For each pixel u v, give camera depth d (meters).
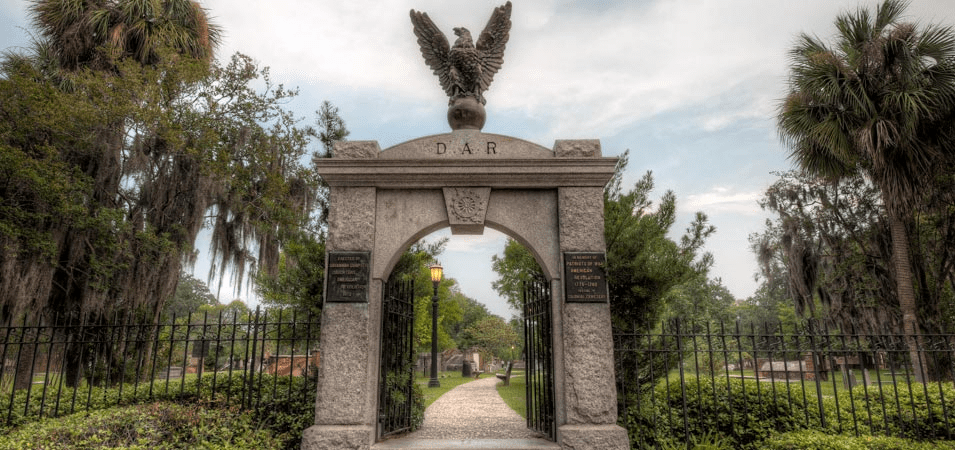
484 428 7.48
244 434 5.83
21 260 8.19
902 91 9.89
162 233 9.52
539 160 5.89
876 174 10.97
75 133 9.38
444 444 5.55
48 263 8.41
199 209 10.02
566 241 5.84
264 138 11.33
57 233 8.70
